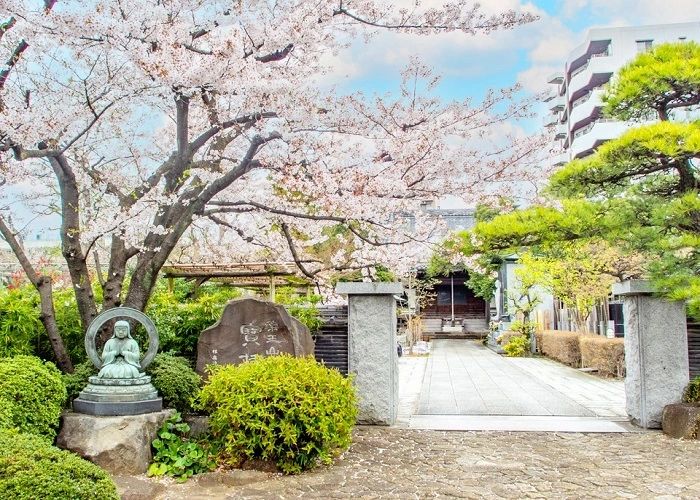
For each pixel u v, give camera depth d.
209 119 8.48
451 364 19.47
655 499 5.40
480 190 8.44
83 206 9.36
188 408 7.16
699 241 7.36
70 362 7.90
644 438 7.86
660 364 8.48
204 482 5.83
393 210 7.95
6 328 7.50
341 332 9.28
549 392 12.56
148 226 7.55
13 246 7.85
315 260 9.52
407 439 7.85
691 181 8.15
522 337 23.50
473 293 38.12
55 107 7.23
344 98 8.21
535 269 20.50
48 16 6.34
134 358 6.77
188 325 8.84
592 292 18.27
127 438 6.05
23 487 3.65
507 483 5.90
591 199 8.73
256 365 6.73
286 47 7.41
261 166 7.89
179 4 7.04
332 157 8.13
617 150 7.70
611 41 32.88
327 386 6.54
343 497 5.46
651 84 7.73
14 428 5.39
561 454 7.06
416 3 7.59
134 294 7.95
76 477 3.86
